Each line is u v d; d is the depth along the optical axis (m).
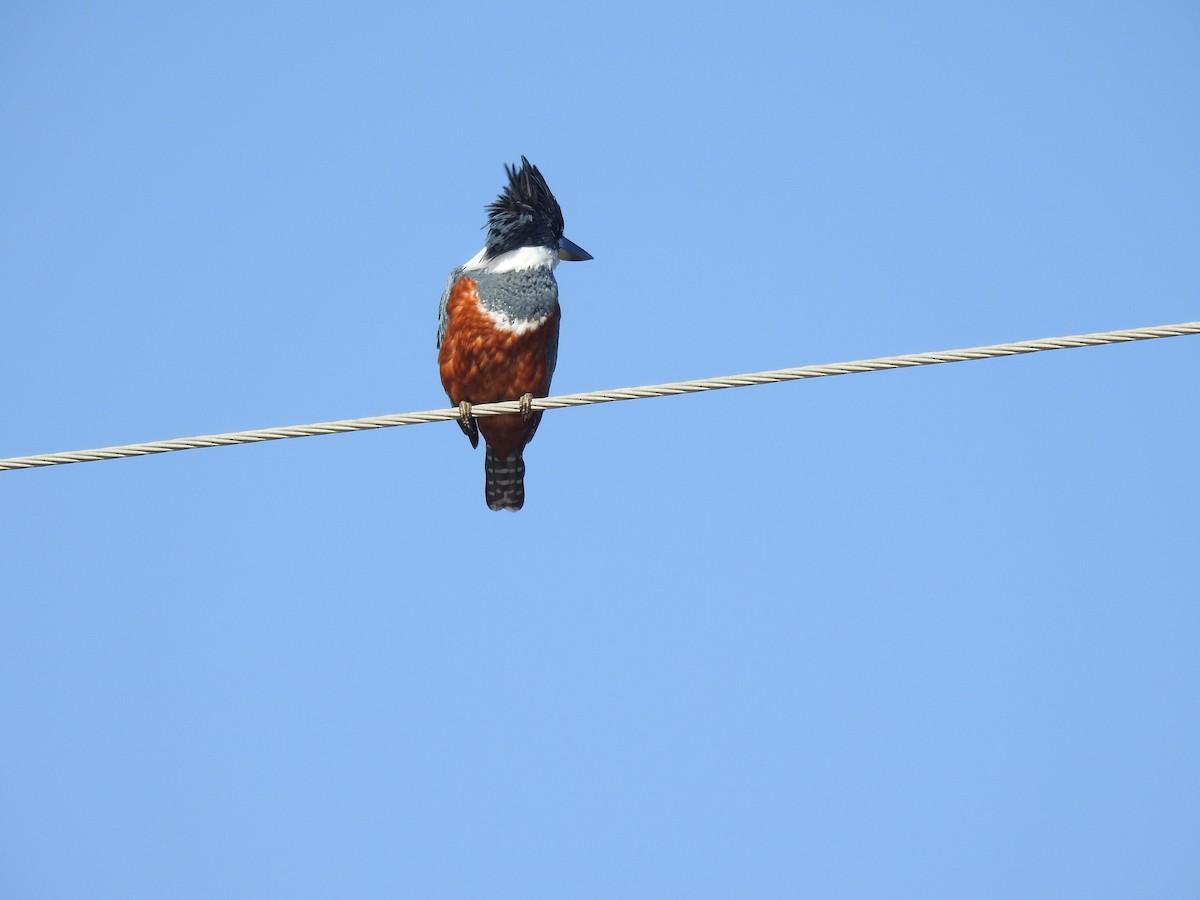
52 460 10.96
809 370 10.90
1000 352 10.62
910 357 10.78
